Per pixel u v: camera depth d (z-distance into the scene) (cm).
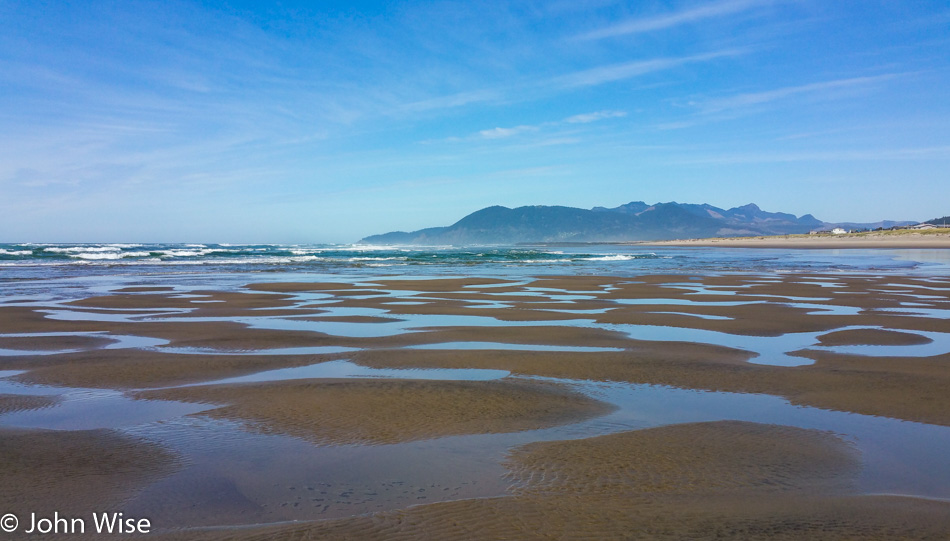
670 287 2862
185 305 2125
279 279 3406
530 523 488
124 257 5975
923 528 485
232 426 757
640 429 750
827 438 715
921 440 712
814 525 489
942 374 1048
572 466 620
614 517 501
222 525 490
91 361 1169
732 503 533
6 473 597
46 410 835
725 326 1628
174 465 625
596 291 2661
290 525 484
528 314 1881
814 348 1311
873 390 943
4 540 462
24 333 1516
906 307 2045
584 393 930
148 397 901
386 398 886
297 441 701
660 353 1248
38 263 4841
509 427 757
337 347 1330
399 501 538
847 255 7244
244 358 1207
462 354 1234
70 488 566
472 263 5434
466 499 536
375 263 5366
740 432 737
